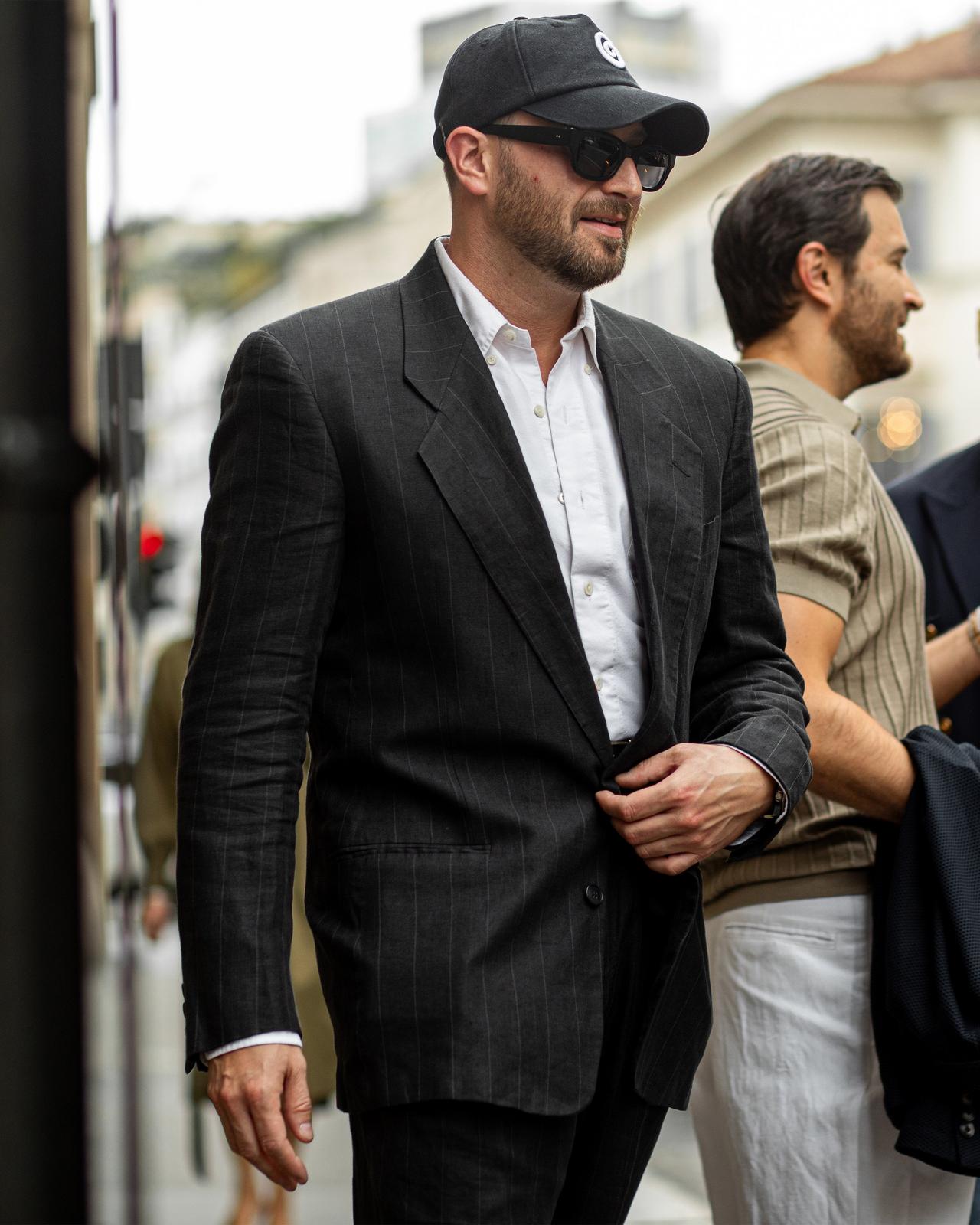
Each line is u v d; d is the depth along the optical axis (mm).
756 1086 2861
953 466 3721
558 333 2404
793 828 2873
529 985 2146
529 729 2209
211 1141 6266
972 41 36844
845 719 2748
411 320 2328
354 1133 2256
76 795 1060
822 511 2824
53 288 1062
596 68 2334
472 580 2207
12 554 1035
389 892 2160
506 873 2170
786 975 2857
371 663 2230
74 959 1055
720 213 3291
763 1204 2857
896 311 3184
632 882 2307
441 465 2215
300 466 2197
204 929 2135
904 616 2984
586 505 2322
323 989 2260
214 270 31141
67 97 1079
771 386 3113
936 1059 2662
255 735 2174
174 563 6883
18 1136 1037
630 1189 2316
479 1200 2082
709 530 2428
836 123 36469
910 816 2777
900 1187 2865
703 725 2486
